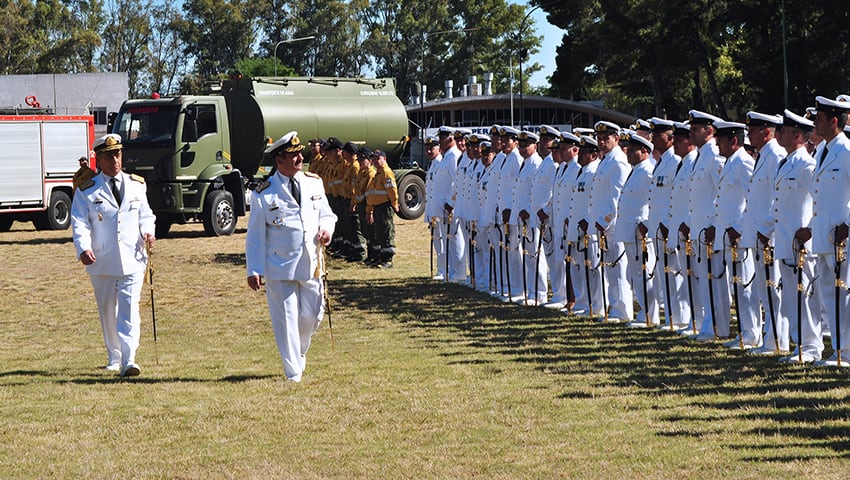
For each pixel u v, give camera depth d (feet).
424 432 24.16
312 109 89.66
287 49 334.03
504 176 46.80
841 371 29.66
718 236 34.35
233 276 58.39
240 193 85.81
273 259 29.89
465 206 51.11
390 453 22.52
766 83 159.84
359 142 92.84
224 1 321.73
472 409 26.18
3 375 32.12
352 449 22.91
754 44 165.68
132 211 31.68
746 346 33.94
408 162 110.01
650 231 37.88
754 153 36.58
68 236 88.84
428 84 346.33
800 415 24.47
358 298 47.80
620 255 40.04
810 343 32.01
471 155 50.90
